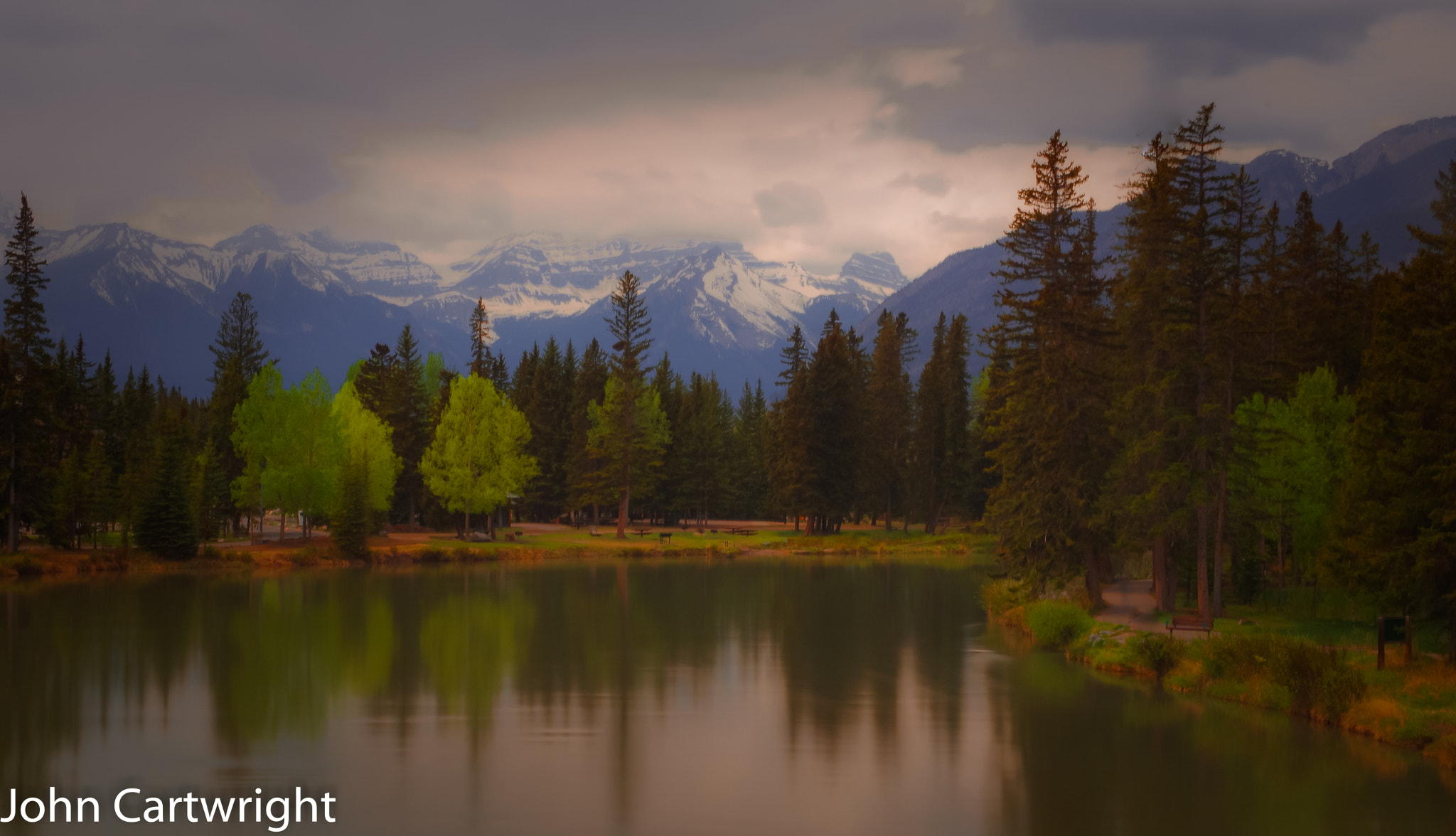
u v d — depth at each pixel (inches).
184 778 872.3
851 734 1035.3
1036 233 1774.1
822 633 1737.2
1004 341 1898.4
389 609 2010.3
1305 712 1074.1
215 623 1786.4
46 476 2650.1
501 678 1323.8
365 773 890.1
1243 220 2176.4
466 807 798.5
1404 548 1061.8
